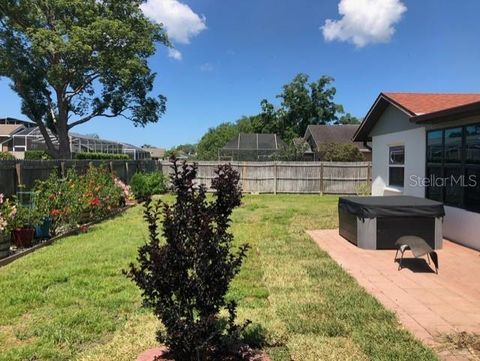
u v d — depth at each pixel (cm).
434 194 930
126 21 2911
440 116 766
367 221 781
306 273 617
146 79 3203
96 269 645
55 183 1004
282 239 893
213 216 311
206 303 308
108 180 1360
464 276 597
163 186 2050
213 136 7169
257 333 394
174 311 301
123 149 4528
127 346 375
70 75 2841
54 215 919
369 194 1923
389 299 497
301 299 499
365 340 379
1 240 702
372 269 638
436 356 345
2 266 672
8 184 1027
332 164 2239
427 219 779
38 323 434
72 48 2581
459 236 823
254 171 2286
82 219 1091
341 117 5653
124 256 733
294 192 2270
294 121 5384
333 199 1933
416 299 497
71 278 599
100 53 2750
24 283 570
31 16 2756
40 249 800
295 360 349
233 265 313
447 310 459
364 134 1402
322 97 5297
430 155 947
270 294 521
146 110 3306
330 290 531
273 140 3906
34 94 3020
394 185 1193
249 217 1272
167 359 330
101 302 493
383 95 1138
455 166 838
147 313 459
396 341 376
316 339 386
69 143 3088
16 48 2791
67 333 407
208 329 307
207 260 304
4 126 4216
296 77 5306
